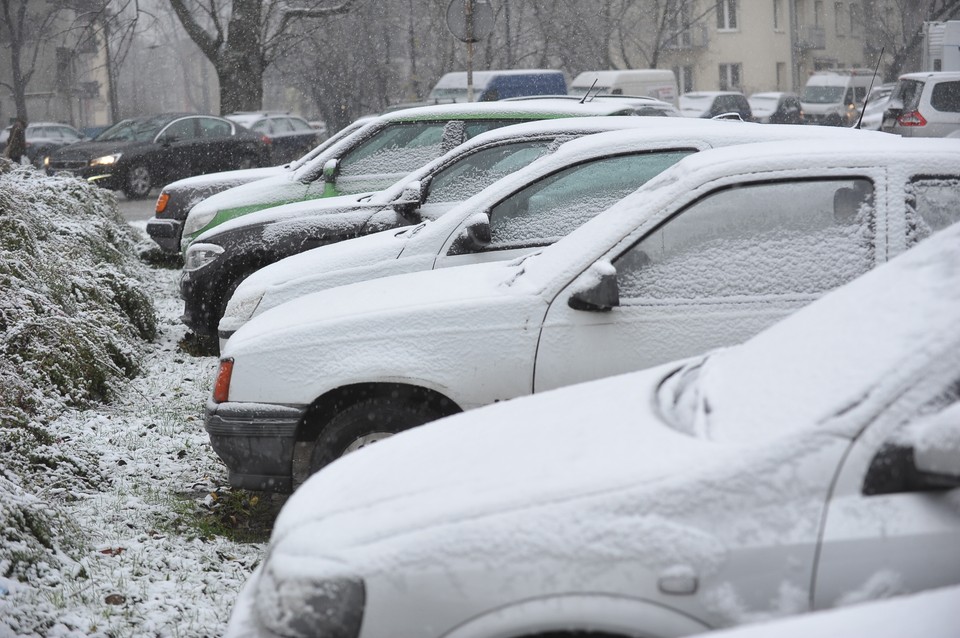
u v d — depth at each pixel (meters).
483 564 2.53
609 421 2.97
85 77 68.00
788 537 2.43
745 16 57.25
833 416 2.54
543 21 38.91
